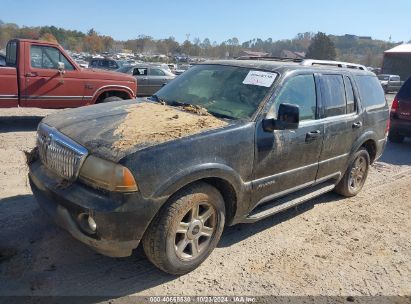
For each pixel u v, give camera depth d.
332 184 5.48
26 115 10.88
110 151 3.24
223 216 3.87
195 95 4.61
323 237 4.69
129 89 10.05
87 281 3.49
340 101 5.24
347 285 3.78
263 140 4.05
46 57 8.89
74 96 9.31
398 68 44.62
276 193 4.42
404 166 8.26
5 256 3.72
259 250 4.26
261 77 4.45
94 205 3.13
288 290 3.62
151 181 3.22
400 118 10.23
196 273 3.74
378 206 5.81
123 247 3.27
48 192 3.52
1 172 5.88
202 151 3.53
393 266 4.19
